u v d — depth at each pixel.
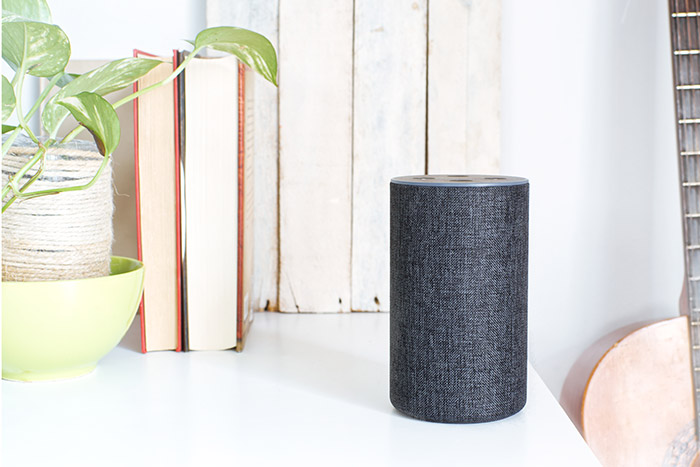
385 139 0.91
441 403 0.57
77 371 0.69
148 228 0.75
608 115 0.99
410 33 0.90
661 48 0.98
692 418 0.95
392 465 0.51
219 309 0.76
